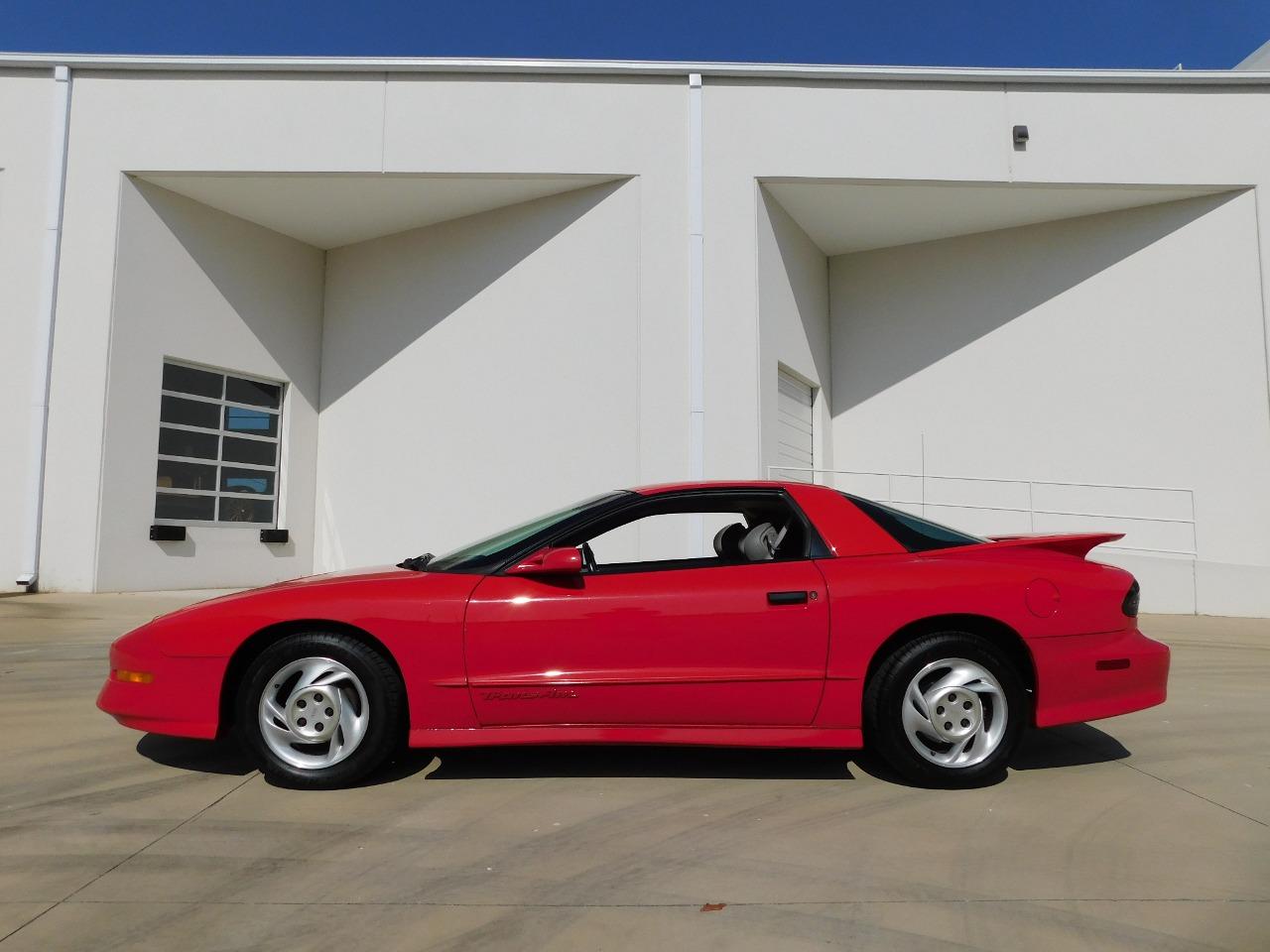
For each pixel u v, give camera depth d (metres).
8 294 11.29
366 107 11.64
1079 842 3.20
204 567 12.16
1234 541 11.55
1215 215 11.94
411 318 13.10
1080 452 12.62
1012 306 13.23
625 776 3.96
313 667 3.69
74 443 11.10
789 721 3.74
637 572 3.82
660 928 2.53
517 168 11.52
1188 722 5.10
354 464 13.36
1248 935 2.50
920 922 2.58
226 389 12.71
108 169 11.52
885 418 13.98
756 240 11.49
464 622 3.64
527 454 11.95
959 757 3.75
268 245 13.20
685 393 11.20
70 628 8.24
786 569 3.81
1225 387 11.74
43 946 2.39
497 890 2.78
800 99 11.67
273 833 3.23
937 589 3.74
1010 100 11.84
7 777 3.86
